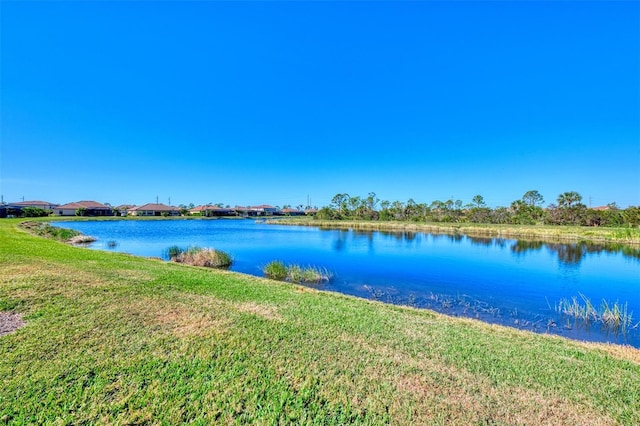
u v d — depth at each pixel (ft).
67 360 11.55
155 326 15.29
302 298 22.88
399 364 12.73
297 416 9.20
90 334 13.96
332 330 16.15
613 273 47.85
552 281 42.11
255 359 12.47
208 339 14.07
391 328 17.06
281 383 10.84
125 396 9.69
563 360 13.93
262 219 238.68
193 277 27.84
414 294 34.24
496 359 13.66
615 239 91.45
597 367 13.35
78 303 18.03
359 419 9.21
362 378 11.49
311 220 206.28
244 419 8.96
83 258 34.76
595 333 23.58
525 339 16.80
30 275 23.81
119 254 42.93
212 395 9.96
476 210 174.40
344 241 90.07
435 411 9.75
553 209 152.56
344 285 37.91
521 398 10.63
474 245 82.23
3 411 8.73
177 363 11.80
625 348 17.02
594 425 9.37
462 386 11.27
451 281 41.19
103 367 11.23
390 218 203.00
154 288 22.59
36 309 16.63
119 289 21.56
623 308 30.25
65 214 221.25
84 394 9.64
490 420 9.45
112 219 192.75
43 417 8.59
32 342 12.80
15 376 10.37
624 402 10.64
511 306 30.48
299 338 14.83
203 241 83.87
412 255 63.82
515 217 156.35
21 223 109.60
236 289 24.25
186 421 8.75
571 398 10.76
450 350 14.42
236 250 67.77
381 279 41.55
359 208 219.20
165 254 57.00
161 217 238.48
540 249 74.95
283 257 58.95
